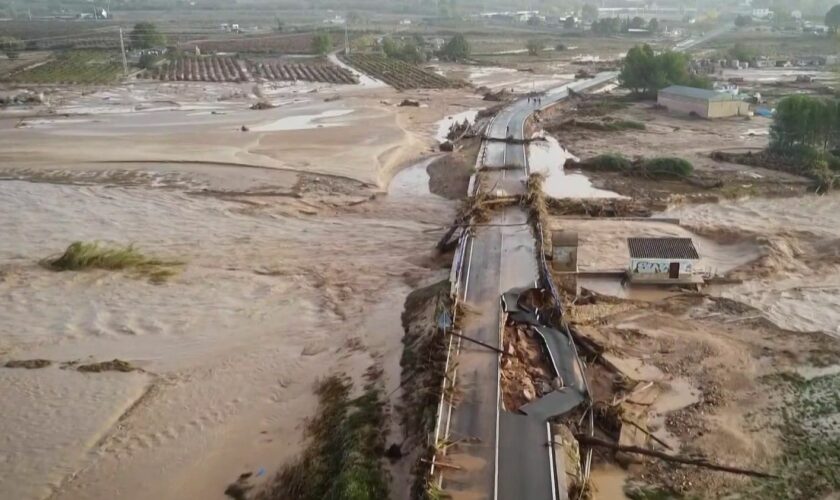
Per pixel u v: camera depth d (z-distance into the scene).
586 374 25.17
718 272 35.34
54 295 32.69
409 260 37.47
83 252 36.03
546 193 47.25
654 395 24.17
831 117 54.88
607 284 34.00
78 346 28.06
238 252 38.75
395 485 18.80
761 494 19.48
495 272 31.58
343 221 44.19
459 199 48.81
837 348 27.14
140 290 33.47
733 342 27.94
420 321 28.22
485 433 20.30
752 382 25.05
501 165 54.31
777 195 47.75
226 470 20.70
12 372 25.80
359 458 19.33
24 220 42.81
